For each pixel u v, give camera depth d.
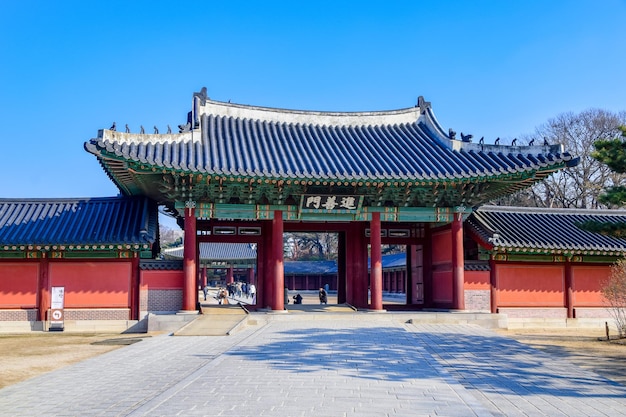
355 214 32.91
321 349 20.36
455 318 31.44
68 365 19.14
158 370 16.98
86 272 31.73
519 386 15.16
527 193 77.12
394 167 31.42
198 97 34.41
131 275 31.88
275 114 37.62
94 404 12.68
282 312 31.53
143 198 35.25
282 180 29.91
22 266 31.44
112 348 23.69
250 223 35.94
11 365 19.36
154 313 31.55
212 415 11.30
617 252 34.72
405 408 11.89
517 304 35.09
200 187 30.84
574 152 72.06
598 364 19.80
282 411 11.59
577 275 36.50
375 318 31.30
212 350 21.06
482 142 33.84
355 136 36.97
